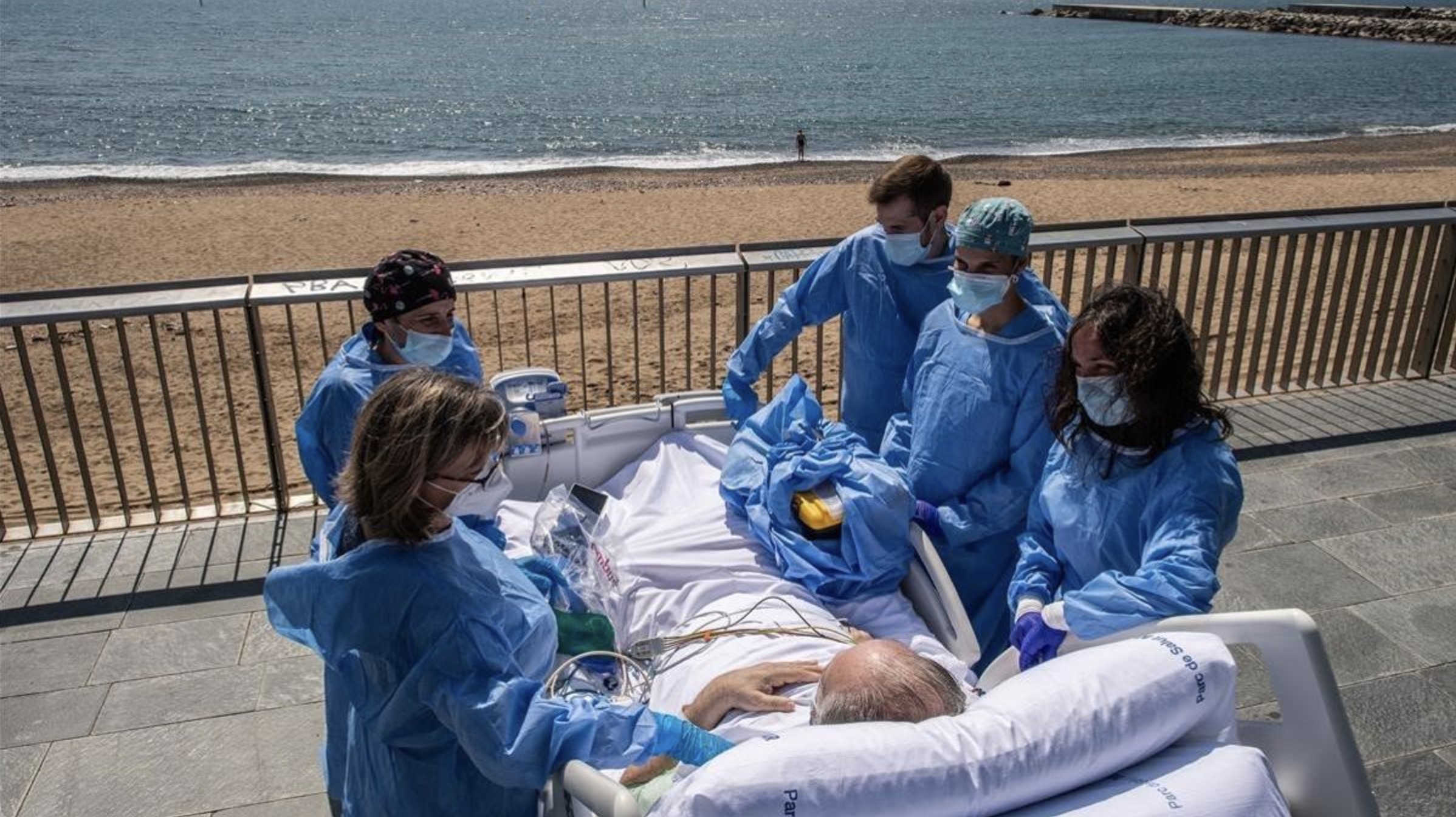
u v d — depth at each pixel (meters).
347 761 2.67
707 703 2.73
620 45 91.00
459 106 51.41
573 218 22.73
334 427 3.07
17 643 4.27
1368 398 6.79
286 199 25.28
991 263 3.18
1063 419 2.80
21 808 3.46
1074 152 38.09
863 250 3.98
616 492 4.01
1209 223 6.19
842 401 4.46
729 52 84.19
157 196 26.00
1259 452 6.00
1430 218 6.54
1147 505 2.67
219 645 4.28
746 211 23.72
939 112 49.88
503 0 181.25
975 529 3.43
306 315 12.77
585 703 2.33
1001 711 1.93
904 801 1.77
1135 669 2.01
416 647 2.22
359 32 105.06
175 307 4.87
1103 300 2.67
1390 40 92.62
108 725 3.83
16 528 5.18
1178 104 52.84
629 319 12.56
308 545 5.03
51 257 19.09
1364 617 4.50
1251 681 4.07
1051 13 141.62
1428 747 3.75
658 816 1.77
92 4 152.75
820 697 2.22
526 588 2.49
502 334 11.98
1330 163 33.50
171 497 7.75
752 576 3.41
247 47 85.12
